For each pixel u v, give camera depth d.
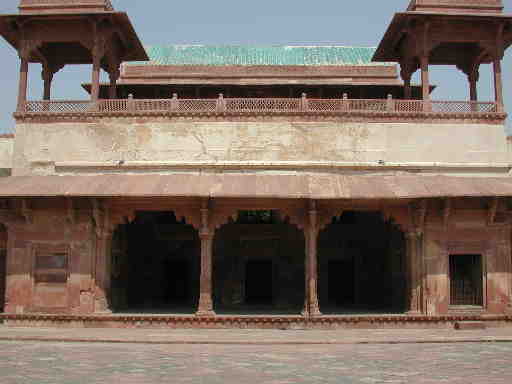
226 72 30.34
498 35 23.78
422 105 23.39
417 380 10.82
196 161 22.86
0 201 21.16
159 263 25.97
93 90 23.36
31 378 11.02
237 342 16.44
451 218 21.12
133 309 23.34
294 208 20.94
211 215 20.95
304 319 19.80
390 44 26.39
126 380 10.81
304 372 11.70
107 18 23.41
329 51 34.44
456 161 23.05
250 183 21.25
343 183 21.42
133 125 23.16
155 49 34.25
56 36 23.81
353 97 31.03
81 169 22.81
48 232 21.11
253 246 25.73
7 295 20.89
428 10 23.66
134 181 21.45
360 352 14.73
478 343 16.62
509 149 24.47
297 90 30.81
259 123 23.12
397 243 23.92
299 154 22.95
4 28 23.91
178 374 11.45
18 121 23.30
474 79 26.67
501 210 21.09
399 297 23.64
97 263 20.94
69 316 20.19
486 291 20.86
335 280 26.16
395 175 22.66
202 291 20.38
